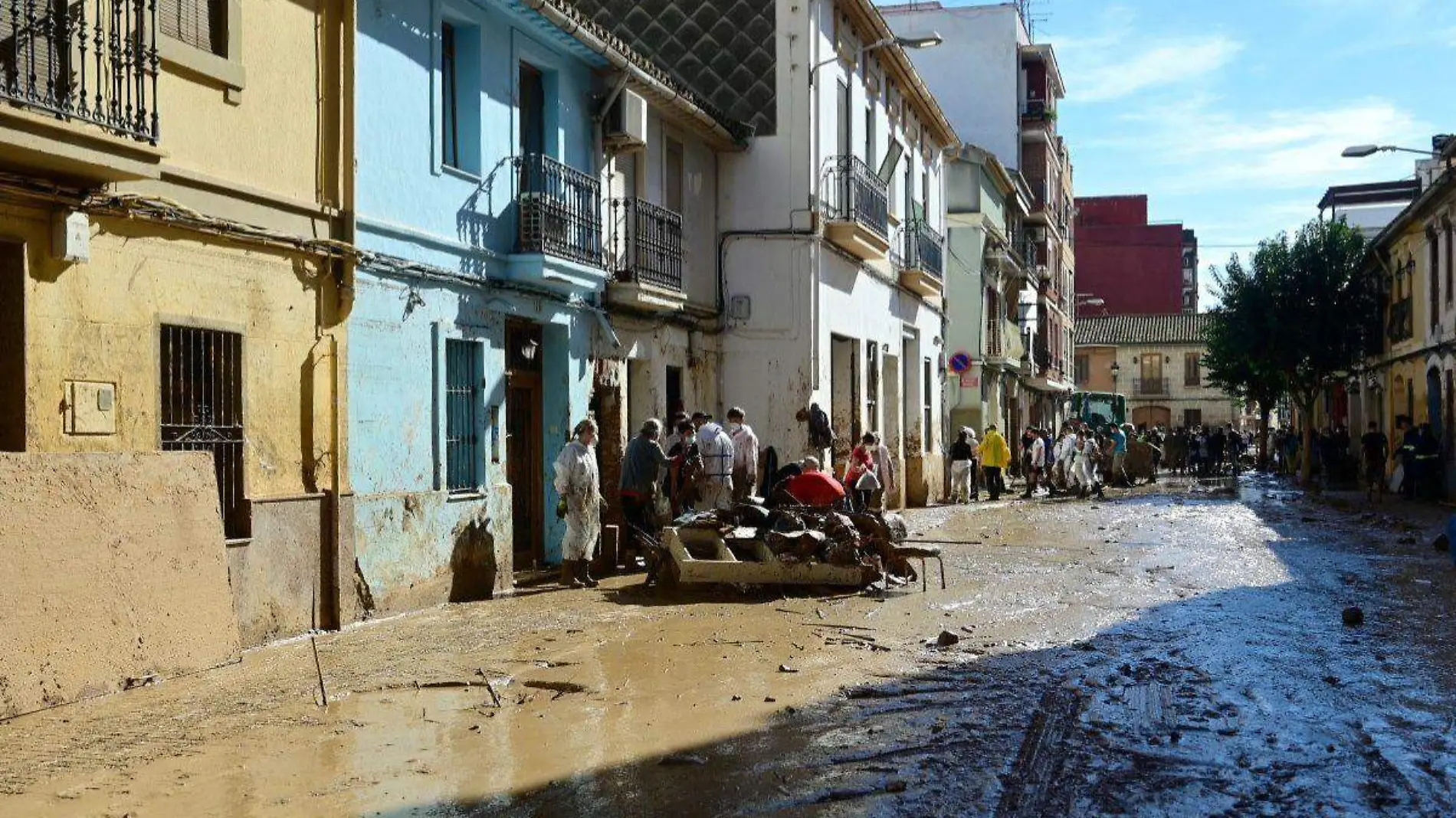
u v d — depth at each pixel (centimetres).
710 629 1190
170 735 782
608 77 1847
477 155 1513
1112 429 4350
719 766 720
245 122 1120
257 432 1133
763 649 1084
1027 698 895
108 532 907
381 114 1316
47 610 851
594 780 690
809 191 2317
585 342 1781
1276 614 1285
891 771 709
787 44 2328
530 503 1714
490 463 1520
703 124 2141
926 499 3334
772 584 1431
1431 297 3334
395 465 1327
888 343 3056
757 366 2323
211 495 1009
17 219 892
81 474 892
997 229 4638
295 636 1155
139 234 998
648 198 2006
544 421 1730
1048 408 6669
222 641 1002
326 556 1205
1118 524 2462
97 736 775
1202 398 8144
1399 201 5375
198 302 1062
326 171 1229
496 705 869
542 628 1198
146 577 934
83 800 651
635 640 1128
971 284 4291
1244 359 4706
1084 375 8331
